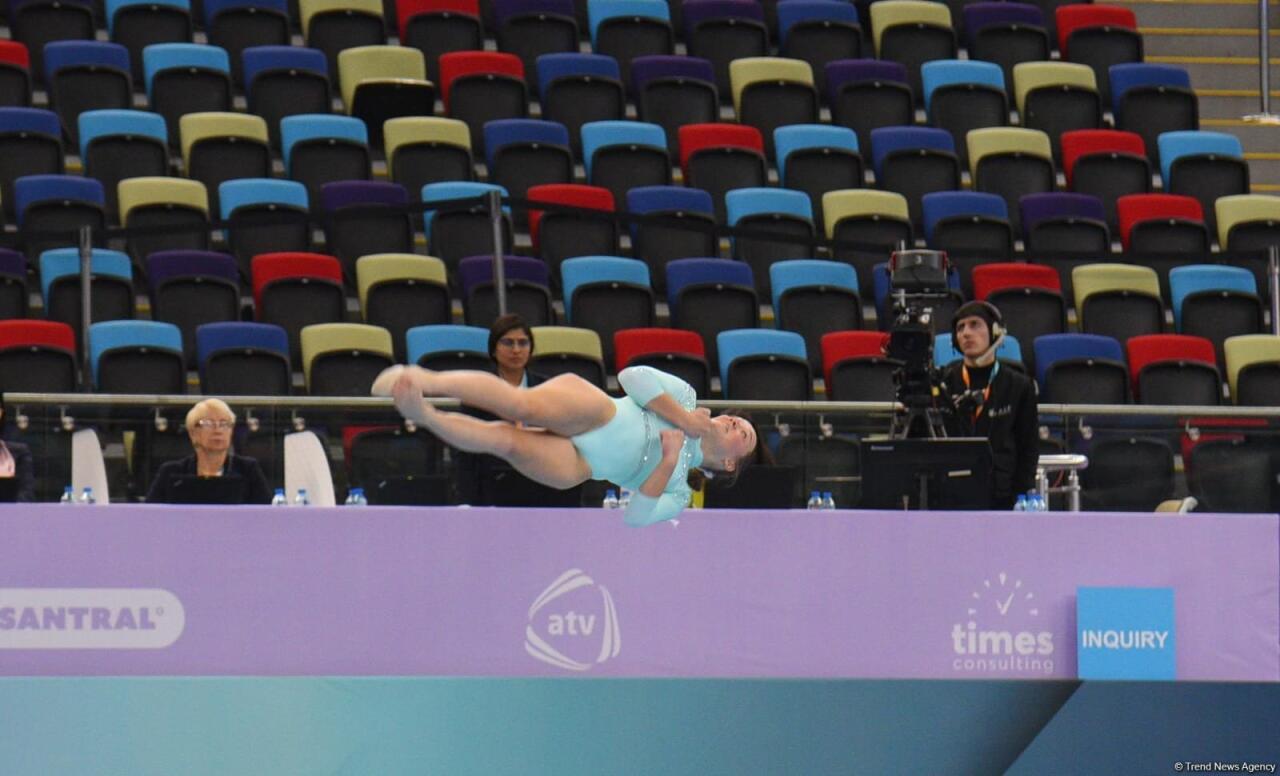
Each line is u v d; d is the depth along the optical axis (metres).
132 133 45.66
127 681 23.42
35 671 23.22
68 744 23.23
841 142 49.84
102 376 35.44
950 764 26.03
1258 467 27.78
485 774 24.31
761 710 25.33
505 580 24.41
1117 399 38.41
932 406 27.14
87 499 25.25
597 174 47.88
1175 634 25.67
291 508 23.97
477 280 42.56
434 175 47.03
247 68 49.62
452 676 24.16
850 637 25.05
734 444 23.06
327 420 26.06
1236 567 25.89
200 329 37.28
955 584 25.28
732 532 24.95
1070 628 25.48
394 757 24.02
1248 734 27.05
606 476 21.88
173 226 34.47
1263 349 40.38
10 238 33.34
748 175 48.72
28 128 45.34
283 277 41.28
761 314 45.72
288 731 23.77
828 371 39.59
